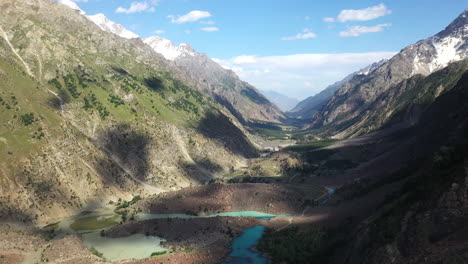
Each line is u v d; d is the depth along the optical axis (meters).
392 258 82.25
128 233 152.00
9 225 150.00
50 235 148.12
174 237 148.50
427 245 77.81
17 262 120.38
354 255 98.75
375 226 98.62
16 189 167.00
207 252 133.00
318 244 134.00
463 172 84.00
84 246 137.62
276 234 150.25
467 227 75.06
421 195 92.38
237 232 154.50
